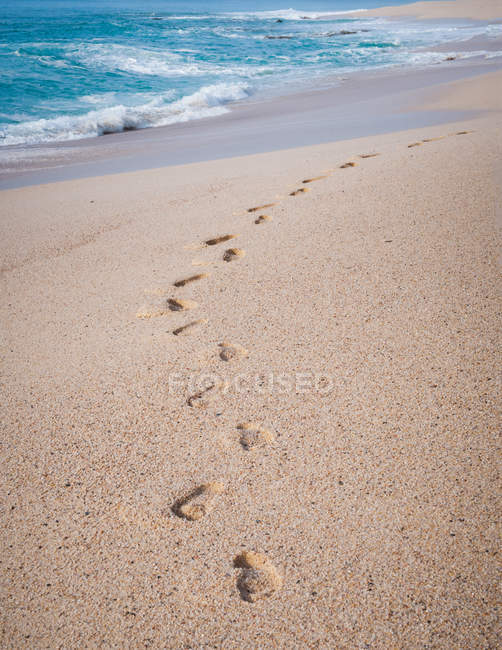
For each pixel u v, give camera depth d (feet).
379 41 74.38
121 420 6.34
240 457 5.71
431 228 10.73
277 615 4.20
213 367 7.18
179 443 5.95
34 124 29.19
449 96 30.71
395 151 17.40
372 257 9.80
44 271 10.58
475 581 4.33
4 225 13.50
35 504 5.30
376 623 4.09
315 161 17.51
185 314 8.52
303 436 5.92
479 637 3.95
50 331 8.34
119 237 12.06
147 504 5.24
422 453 5.57
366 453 5.64
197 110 33.35
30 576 4.61
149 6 231.50
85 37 70.69
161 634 4.12
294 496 5.21
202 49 63.10
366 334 7.63
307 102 33.94
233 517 5.04
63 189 17.02
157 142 25.38
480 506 4.94
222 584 4.46
